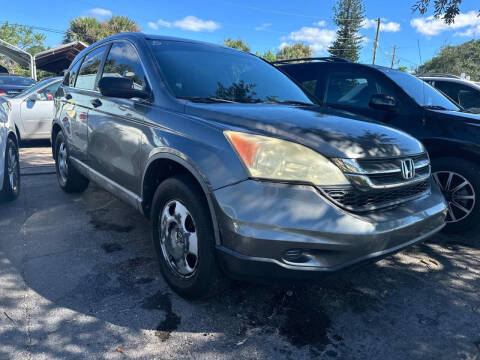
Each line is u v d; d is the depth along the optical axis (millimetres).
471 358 2133
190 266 2484
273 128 2328
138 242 3469
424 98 4277
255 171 2113
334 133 2344
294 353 2123
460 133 3633
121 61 3561
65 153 4754
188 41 3648
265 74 3680
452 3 4613
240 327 2326
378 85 4402
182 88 2957
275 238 2023
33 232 3635
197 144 2373
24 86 12117
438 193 2875
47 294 2592
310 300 2652
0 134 3963
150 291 2668
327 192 2135
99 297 2574
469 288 2900
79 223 3891
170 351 2100
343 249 2082
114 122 3246
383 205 2334
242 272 2131
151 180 2859
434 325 2424
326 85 4914
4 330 2209
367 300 2688
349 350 2168
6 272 2867
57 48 20469
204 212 2291
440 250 3582
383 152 2352
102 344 2129
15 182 4520
